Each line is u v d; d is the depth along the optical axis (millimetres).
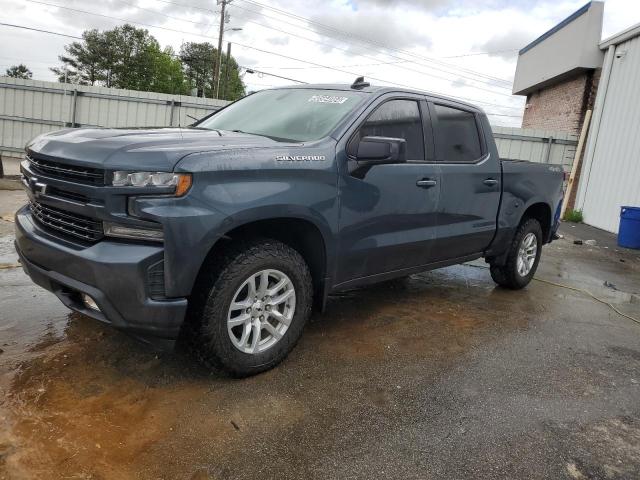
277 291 3246
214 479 2307
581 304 5559
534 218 5949
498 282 5844
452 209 4473
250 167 2902
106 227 2691
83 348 3385
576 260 8242
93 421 2633
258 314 3166
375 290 5402
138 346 3455
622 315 5266
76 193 2789
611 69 12805
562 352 4094
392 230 3936
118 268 2596
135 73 80000
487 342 4176
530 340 4301
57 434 2496
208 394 2986
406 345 3973
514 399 3246
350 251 3613
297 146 3244
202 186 2697
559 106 16578
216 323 2918
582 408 3201
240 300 3113
